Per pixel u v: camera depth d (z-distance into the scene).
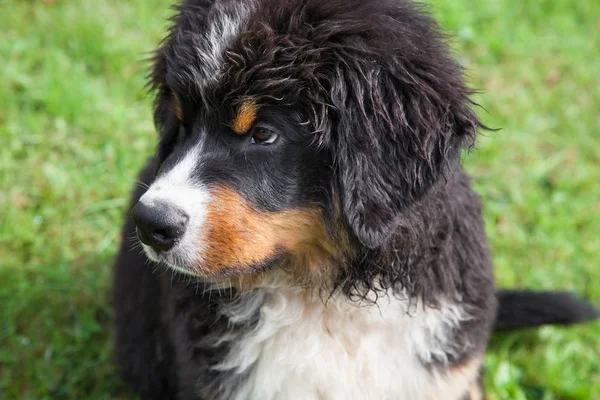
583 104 1.54
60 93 1.38
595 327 1.17
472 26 1.69
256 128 0.84
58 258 1.22
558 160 1.39
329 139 0.84
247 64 0.83
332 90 0.83
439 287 0.90
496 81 1.57
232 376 0.93
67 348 1.13
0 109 1.36
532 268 1.23
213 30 0.85
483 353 0.97
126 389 1.12
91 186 1.29
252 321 0.92
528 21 1.78
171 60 0.87
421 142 0.84
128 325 1.07
